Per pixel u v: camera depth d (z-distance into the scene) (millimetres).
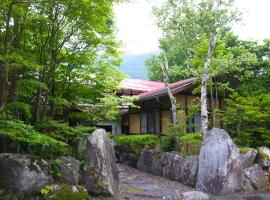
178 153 13500
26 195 8211
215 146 11453
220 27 13156
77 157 10492
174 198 9875
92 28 10039
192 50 13422
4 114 8633
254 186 11406
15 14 8594
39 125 9703
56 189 8500
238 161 11281
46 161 8914
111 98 11891
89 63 11156
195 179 11789
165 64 14859
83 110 12555
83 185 9477
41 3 8883
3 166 8500
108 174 9789
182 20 13297
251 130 13898
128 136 17719
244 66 16078
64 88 11469
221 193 10594
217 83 14992
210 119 15828
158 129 17344
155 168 14445
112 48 11281
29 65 8141
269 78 15852
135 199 9617
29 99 10719
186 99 16688
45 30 9812
